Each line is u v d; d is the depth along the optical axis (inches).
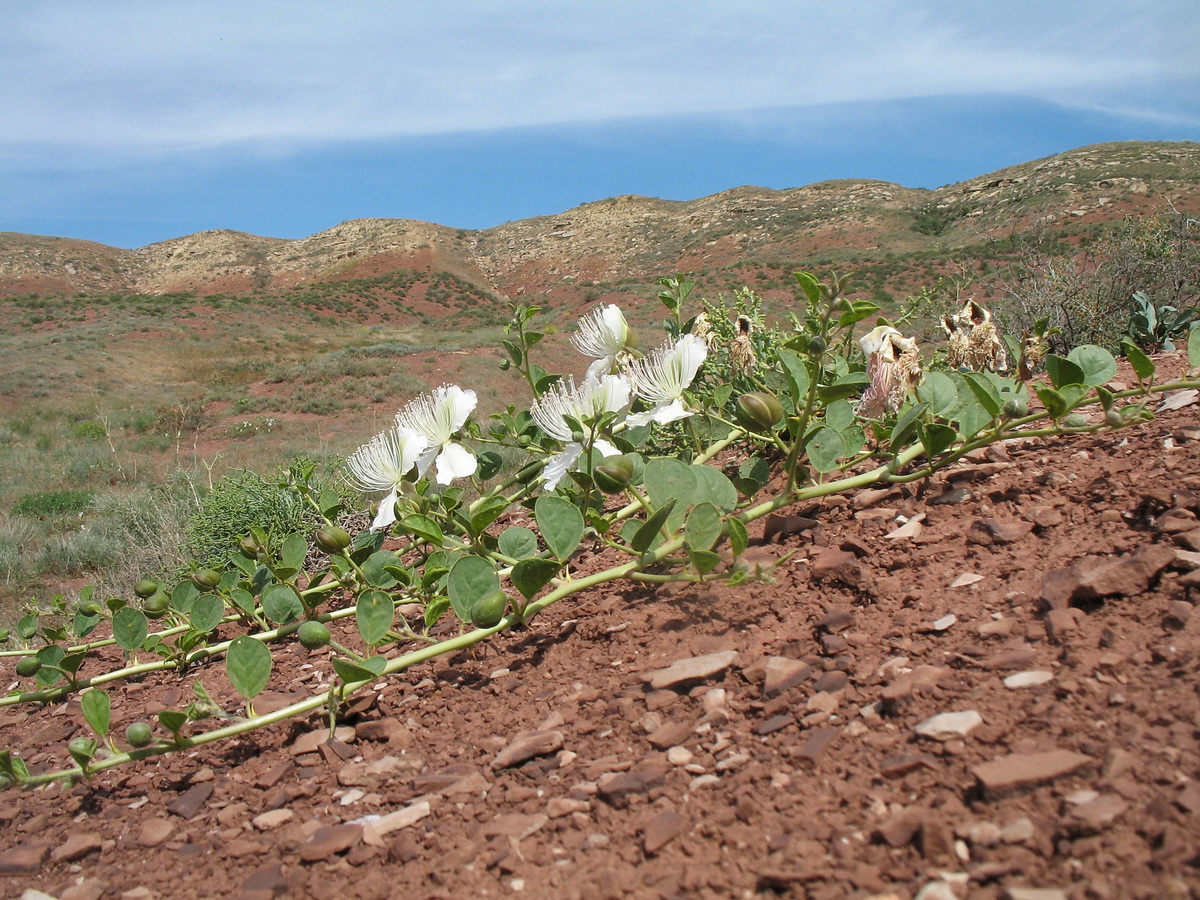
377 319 2888.8
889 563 92.0
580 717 79.1
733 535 82.9
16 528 410.6
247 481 263.1
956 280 195.0
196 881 67.1
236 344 1745.8
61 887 71.5
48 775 84.4
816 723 66.1
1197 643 61.6
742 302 169.6
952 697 63.5
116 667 148.9
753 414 97.7
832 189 3695.9
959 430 110.3
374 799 73.8
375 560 124.3
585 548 135.8
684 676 78.8
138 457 693.9
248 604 137.3
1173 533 78.0
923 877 46.6
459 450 109.7
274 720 90.4
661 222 4101.9
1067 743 54.6
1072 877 43.8
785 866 50.1
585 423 95.8
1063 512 92.0
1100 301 272.8
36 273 3690.9
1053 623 69.1
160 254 4237.2
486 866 58.4
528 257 4092.0
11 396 1097.4
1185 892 40.8
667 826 56.7
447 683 97.1
